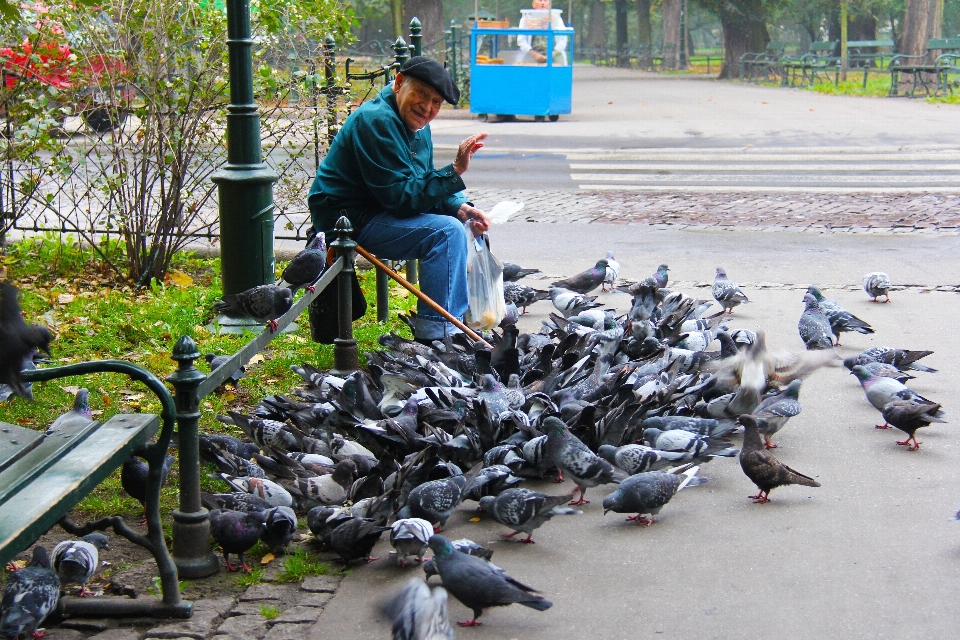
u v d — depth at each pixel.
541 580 4.38
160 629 3.96
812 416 6.52
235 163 8.03
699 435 5.49
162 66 9.45
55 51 9.34
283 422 5.89
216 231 11.68
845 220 13.46
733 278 10.45
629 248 11.96
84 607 4.04
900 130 23.39
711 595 4.22
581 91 39.81
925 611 4.05
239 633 3.94
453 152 20.08
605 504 4.90
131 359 7.46
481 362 6.77
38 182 10.12
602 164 18.75
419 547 4.38
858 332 8.35
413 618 3.43
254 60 9.81
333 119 10.08
